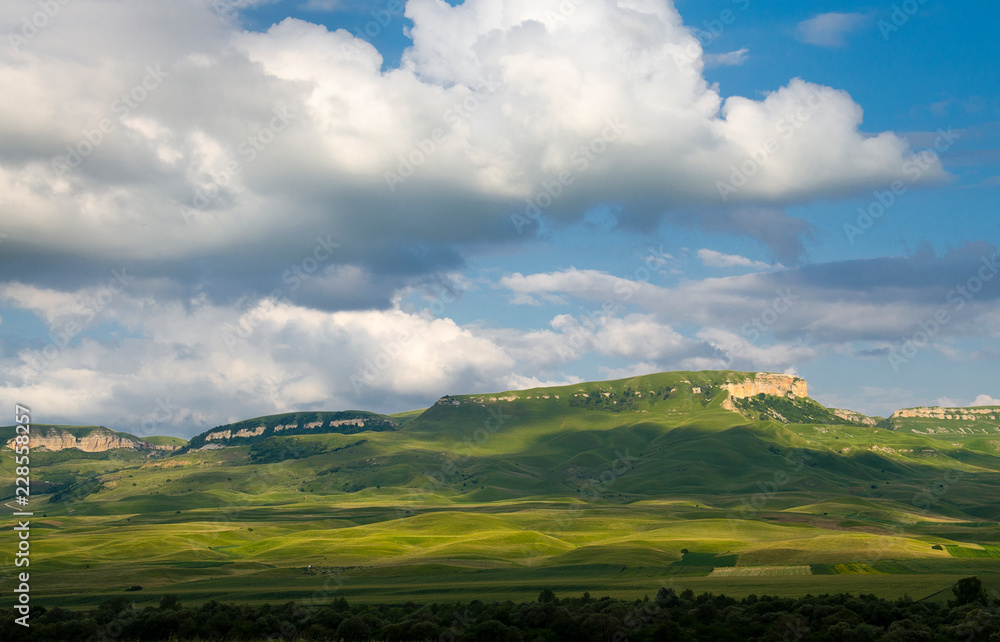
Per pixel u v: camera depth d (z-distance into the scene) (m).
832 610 82.50
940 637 68.00
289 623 79.19
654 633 72.75
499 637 70.56
